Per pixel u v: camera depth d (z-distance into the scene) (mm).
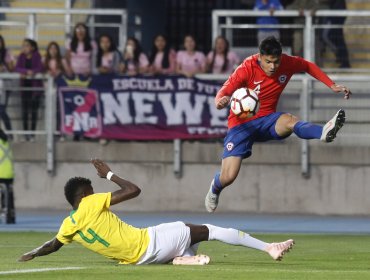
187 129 61750
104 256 35344
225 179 37406
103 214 31750
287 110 61344
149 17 74750
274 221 56781
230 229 32562
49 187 62812
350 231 51375
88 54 62188
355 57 62156
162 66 61875
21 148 62750
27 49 62188
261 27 61719
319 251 40281
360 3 66250
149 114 61938
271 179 61438
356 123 61094
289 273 30156
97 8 70000
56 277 28984
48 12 64625
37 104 62594
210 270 30500
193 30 78375
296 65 36312
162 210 62188
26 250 39562
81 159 62594
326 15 61531
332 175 61219
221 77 61344
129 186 31781
